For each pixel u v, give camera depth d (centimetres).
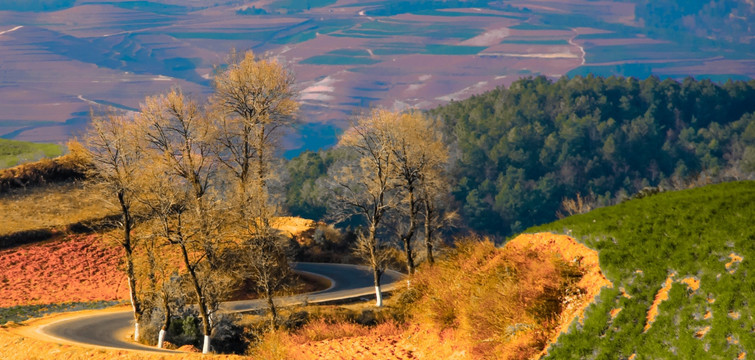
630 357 2775
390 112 7062
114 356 4291
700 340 2619
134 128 6078
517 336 3269
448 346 3612
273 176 7250
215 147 6750
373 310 6506
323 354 3900
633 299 3009
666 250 3198
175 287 6088
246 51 7131
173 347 5416
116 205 6241
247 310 6581
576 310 3203
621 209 3981
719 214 3347
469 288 3903
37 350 4659
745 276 2784
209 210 5600
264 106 7025
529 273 3572
